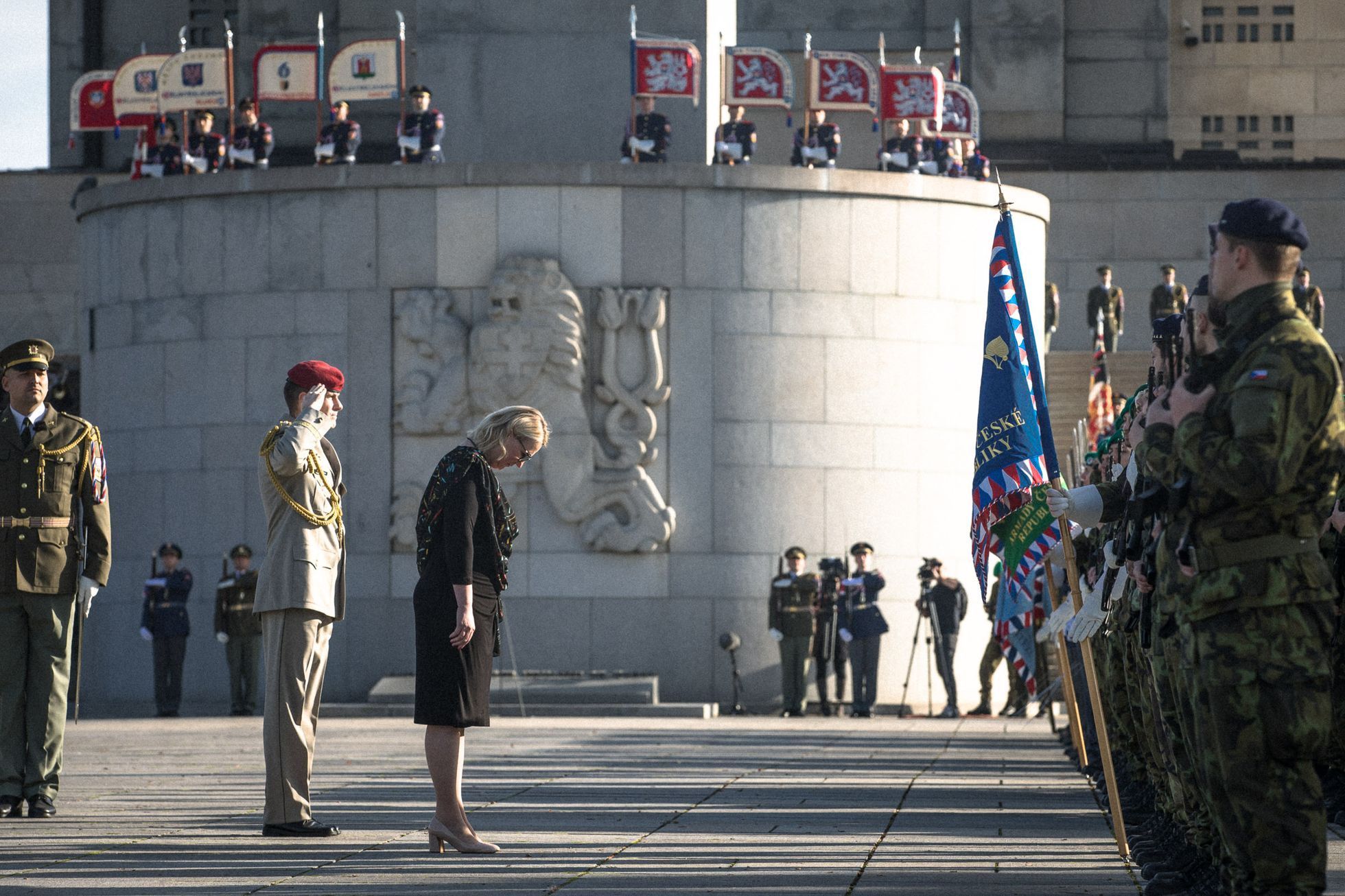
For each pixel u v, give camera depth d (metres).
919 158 55.81
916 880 16.25
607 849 18.48
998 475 18.88
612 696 49.62
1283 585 11.90
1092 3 84.56
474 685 18.19
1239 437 11.66
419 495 51.12
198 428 53.34
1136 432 16.17
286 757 19.53
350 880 16.17
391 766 29.84
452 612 18.06
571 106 54.47
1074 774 28.66
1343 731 17.28
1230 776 12.04
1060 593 24.45
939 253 53.91
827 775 28.25
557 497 51.06
